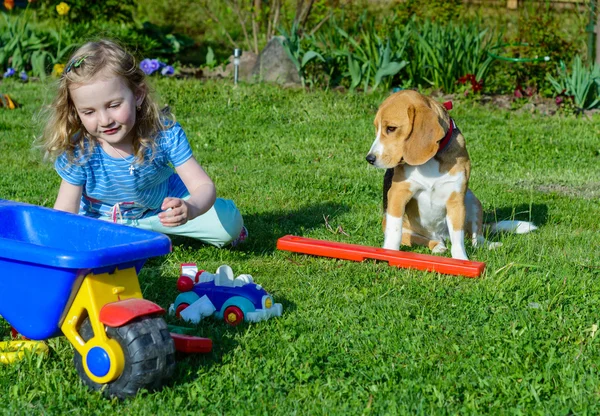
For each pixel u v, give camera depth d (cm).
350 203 588
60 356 304
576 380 288
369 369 299
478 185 645
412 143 436
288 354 305
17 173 636
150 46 1206
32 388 279
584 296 378
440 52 1030
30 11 1371
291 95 970
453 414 262
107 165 383
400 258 429
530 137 822
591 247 475
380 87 1033
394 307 365
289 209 567
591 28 1072
